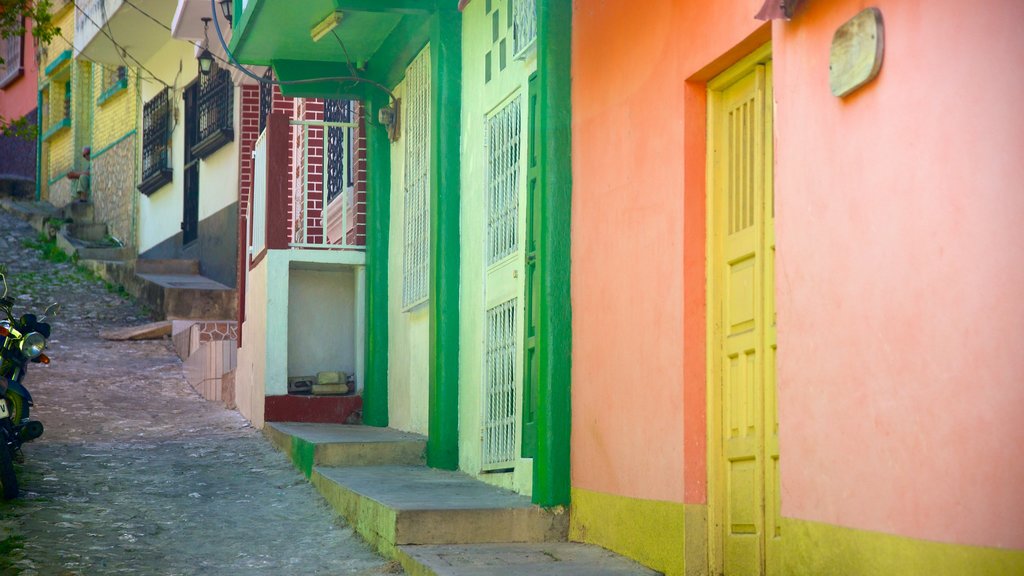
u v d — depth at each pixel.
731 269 5.94
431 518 7.20
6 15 11.95
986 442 3.83
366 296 12.06
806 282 4.89
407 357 11.05
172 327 17.91
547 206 7.55
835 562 4.62
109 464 10.45
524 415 8.02
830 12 4.77
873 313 4.42
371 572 7.00
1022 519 3.69
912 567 4.14
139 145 23.84
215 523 8.45
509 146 8.54
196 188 20.95
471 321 9.29
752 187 5.73
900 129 4.29
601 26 7.20
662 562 6.19
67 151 28.05
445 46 9.80
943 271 4.04
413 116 11.02
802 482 4.89
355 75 11.47
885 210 4.37
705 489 6.00
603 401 7.01
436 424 9.64
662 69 6.39
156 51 22.75
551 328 7.49
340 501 8.57
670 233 6.23
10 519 8.27
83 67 27.44
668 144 6.29
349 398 11.99
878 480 4.36
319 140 13.62
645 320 6.50
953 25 4.04
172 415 13.26
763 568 5.50
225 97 19.00
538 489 7.45
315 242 13.55
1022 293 3.71
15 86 32.06
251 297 13.07
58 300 19.88
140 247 23.72
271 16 10.55
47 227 24.62
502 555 6.79
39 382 14.41
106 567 7.18
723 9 5.72
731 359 5.91
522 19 8.12
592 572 6.23
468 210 9.49
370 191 11.98
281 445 11.01
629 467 6.64
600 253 7.13
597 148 7.23
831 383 4.68
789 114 5.07
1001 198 3.80
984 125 3.88
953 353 3.98
